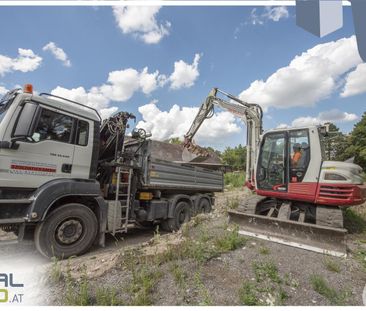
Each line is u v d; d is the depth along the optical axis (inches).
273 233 171.2
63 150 156.1
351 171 176.9
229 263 125.0
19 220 131.5
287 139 203.0
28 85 145.0
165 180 227.8
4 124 132.3
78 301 89.7
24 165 138.0
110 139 201.2
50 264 132.6
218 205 332.2
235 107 281.1
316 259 135.1
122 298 93.0
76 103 172.4
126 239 209.5
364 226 205.9
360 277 114.5
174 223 235.8
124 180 200.5
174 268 115.1
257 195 224.1
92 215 162.4
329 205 181.2
